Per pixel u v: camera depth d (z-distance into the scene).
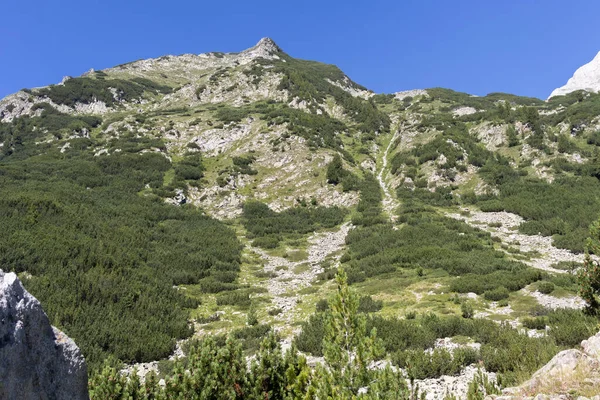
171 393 7.80
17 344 4.87
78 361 5.80
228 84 103.75
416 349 13.99
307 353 15.52
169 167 58.16
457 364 12.45
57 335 5.68
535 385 7.77
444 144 59.19
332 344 8.18
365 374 7.71
